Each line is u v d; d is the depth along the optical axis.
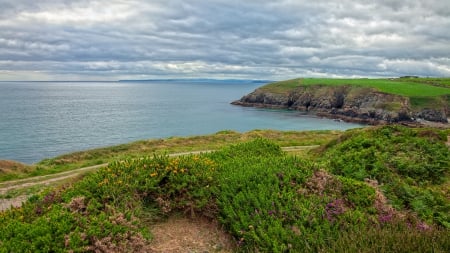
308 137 44.41
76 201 8.14
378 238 6.39
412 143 15.03
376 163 12.60
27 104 157.75
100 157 32.53
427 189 11.08
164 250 7.43
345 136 22.48
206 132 85.94
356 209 8.60
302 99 151.88
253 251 7.00
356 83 158.38
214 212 8.63
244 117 117.25
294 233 7.18
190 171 9.98
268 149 14.38
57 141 66.50
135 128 88.38
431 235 6.33
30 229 6.88
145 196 9.12
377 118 115.50
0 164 24.33
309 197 8.77
